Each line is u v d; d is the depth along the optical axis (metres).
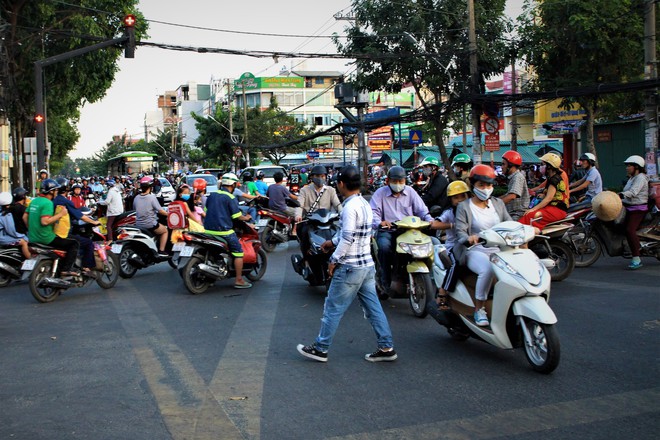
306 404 4.81
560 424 4.27
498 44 23.11
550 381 5.17
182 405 4.86
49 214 9.34
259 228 15.05
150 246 11.81
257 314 8.18
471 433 4.17
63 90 31.95
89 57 28.59
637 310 7.51
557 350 5.19
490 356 6.00
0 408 4.86
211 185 30.19
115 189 15.82
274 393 5.09
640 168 10.13
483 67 22.97
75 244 9.70
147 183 12.19
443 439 4.09
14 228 11.18
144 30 30.06
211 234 9.87
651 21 13.91
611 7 18.41
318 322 7.62
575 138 28.48
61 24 28.38
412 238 7.62
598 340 6.32
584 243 10.58
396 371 5.59
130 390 5.25
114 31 29.75
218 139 53.88
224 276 10.04
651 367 5.43
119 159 55.19
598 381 5.12
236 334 7.14
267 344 6.64
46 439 4.23
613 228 10.45
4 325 7.99
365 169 29.02
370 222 5.86
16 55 27.66
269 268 12.55
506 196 9.38
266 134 56.78
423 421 4.40
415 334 6.95
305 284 10.46
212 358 6.16
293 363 5.92
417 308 7.74
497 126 20.22
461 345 6.45
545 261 5.74
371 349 6.34
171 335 7.18
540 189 10.17
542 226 9.23
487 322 5.82
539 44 20.08
